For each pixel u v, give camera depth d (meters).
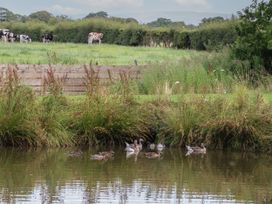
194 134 19.25
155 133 19.64
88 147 19.09
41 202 12.84
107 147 19.25
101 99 19.56
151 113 19.81
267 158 18.42
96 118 19.25
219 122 19.09
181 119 19.33
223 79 24.25
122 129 19.39
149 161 17.47
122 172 15.93
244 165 17.30
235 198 13.62
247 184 15.02
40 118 18.92
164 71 24.47
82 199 13.18
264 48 27.05
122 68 25.39
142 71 25.03
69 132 19.11
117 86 21.05
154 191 14.04
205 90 22.67
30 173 15.46
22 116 18.64
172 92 23.30
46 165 16.44
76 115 19.23
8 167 16.08
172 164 17.14
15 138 18.58
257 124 19.23
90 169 16.14
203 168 16.77
